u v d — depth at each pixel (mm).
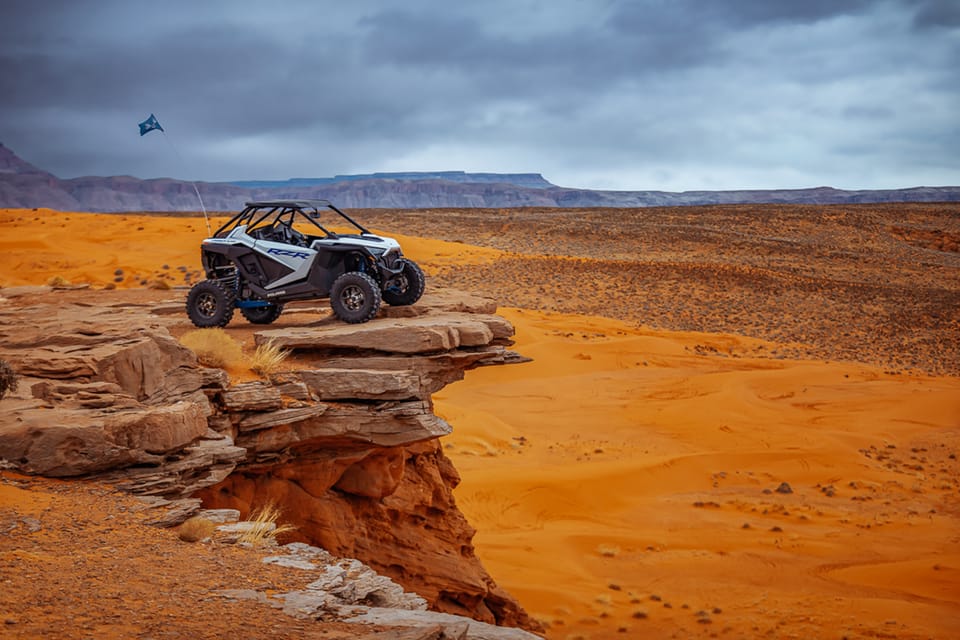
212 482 11422
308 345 15578
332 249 17094
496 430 51531
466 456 46375
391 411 14477
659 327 82312
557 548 34250
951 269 130000
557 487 40844
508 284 89750
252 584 7633
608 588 30391
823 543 36375
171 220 73250
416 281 18094
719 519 39406
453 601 19641
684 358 71875
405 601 7988
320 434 14406
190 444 11562
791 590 30609
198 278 53938
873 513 41500
